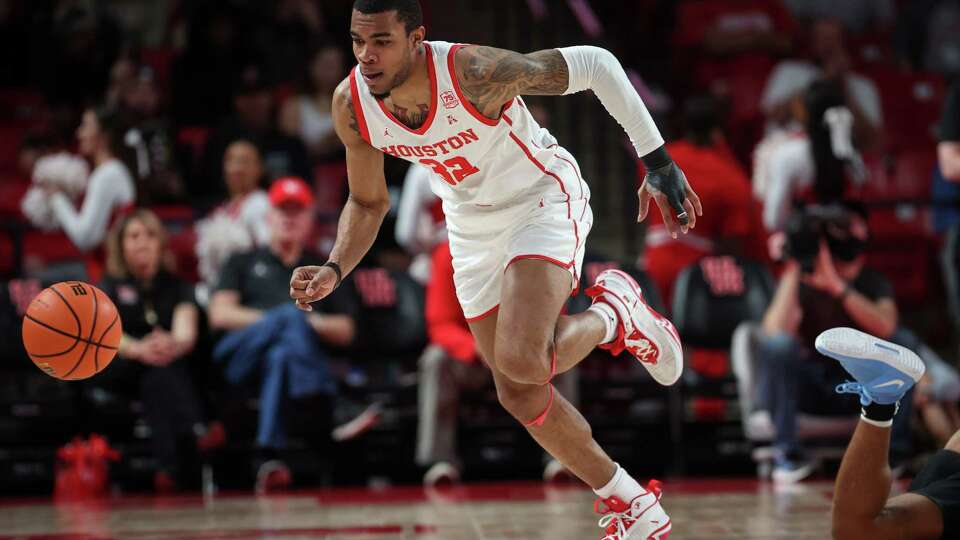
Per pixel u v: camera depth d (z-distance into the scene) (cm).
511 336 805
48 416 1623
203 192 2038
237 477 1634
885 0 2680
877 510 754
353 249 886
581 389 1669
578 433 866
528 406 856
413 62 796
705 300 1698
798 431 1569
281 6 2395
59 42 2344
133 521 1274
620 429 1664
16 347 1647
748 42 2481
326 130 2153
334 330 1638
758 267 1722
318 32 2403
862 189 1897
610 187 2367
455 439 1634
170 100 2322
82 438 1625
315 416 1609
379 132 835
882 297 1579
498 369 869
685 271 1719
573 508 1307
